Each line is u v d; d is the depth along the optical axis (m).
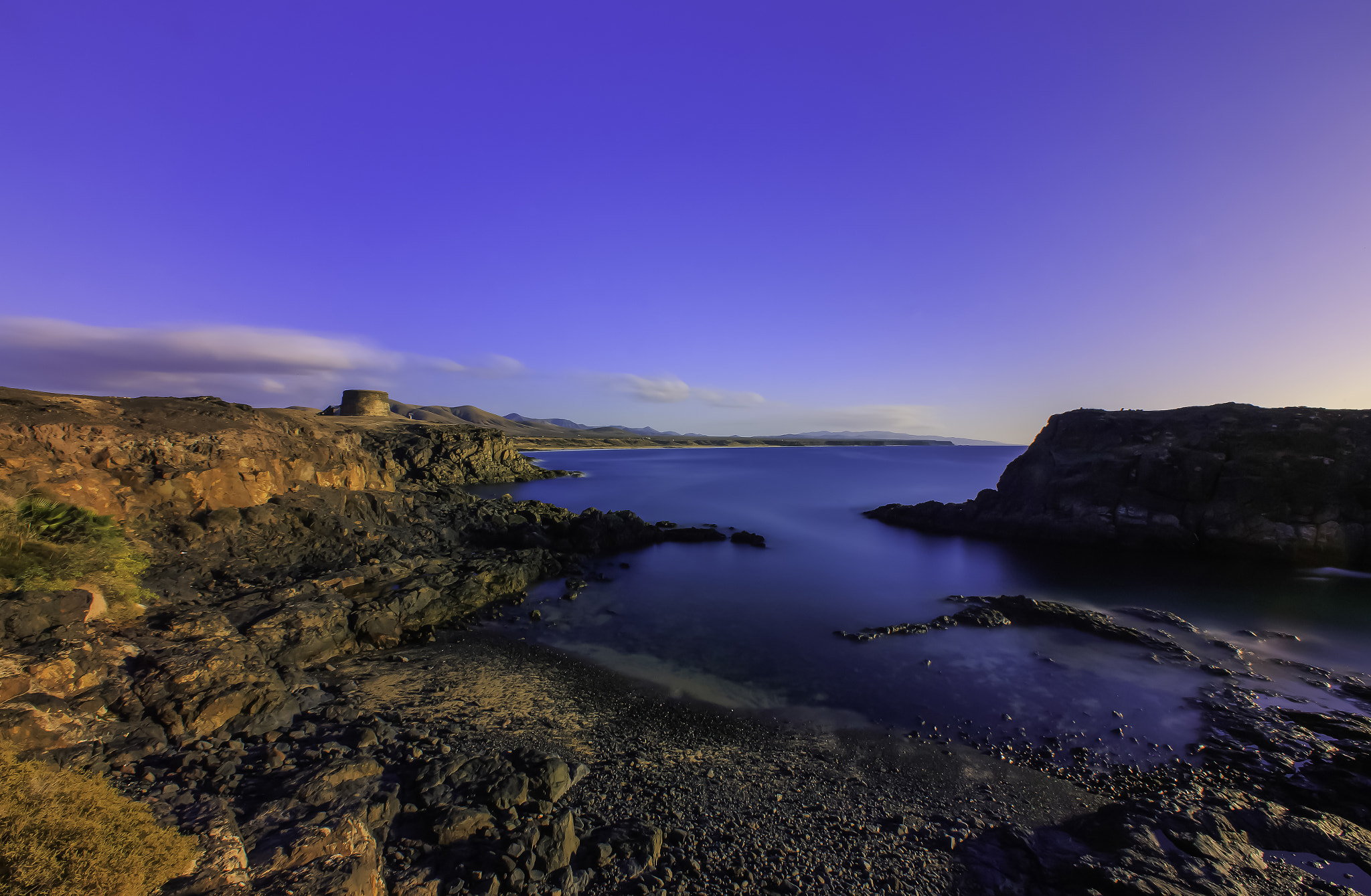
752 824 10.88
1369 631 22.66
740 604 26.83
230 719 12.55
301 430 33.22
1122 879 8.78
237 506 25.91
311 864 7.63
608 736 14.42
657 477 106.38
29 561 13.62
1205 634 22.16
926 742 14.61
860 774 13.05
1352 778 12.62
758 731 15.09
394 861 8.67
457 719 14.68
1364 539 32.31
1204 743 14.45
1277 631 22.61
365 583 23.67
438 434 94.00
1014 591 29.02
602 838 9.80
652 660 19.81
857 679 18.38
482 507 43.97
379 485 38.53
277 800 9.49
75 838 6.29
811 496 75.25
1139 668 19.11
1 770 6.92
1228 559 35.19
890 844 10.38
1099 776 13.11
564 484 91.50
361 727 13.04
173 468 23.73
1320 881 8.89
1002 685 17.91
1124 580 30.94
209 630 15.48
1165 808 11.03
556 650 20.64
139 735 11.17
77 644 12.23
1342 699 16.91
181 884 6.79
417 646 20.38
